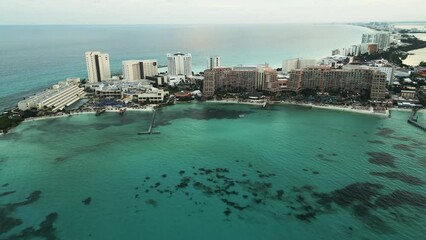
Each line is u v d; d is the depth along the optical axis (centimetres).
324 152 19412
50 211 13575
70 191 15162
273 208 13625
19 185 15750
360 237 11788
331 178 16138
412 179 15850
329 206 13700
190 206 13850
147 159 18712
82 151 19950
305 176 16412
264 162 18175
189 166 17762
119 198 14538
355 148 19925
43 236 11975
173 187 15462
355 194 14600
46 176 16675
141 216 13175
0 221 12875
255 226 12481
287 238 11788
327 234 11975
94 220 12950
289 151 19688
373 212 13238
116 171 17188
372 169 16988
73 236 11988
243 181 15988
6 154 19475
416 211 13238
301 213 13250
